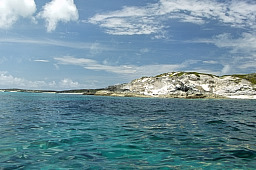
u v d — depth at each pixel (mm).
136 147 10258
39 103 45156
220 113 27594
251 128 15828
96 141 11320
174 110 31578
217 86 108000
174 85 105375
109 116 22844
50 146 10219
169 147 10297
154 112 28000
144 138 12141
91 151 9516
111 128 15305
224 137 12570
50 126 15773
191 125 17031
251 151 9703
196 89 106250
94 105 41500
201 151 9680
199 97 100688
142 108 34875
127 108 34594
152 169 7461
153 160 8414
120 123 17828
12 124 16438
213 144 10938
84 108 33312
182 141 11516
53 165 7727
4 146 10062
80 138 11953
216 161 8344
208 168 7605
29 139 11531
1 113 24172
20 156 8648
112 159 8477
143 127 15891
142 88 114812
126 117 22203
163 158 8664
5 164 7719
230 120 20406
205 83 110250
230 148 10195
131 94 112188
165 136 12734
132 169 7434
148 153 9320
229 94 103750
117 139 11836
